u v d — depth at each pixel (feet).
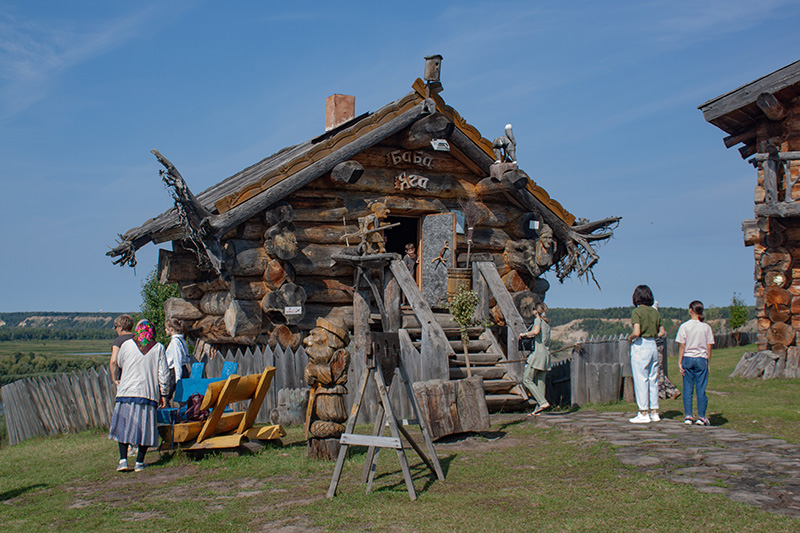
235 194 38.78
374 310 43.65
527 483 20.70
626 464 22.24
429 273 45.37
